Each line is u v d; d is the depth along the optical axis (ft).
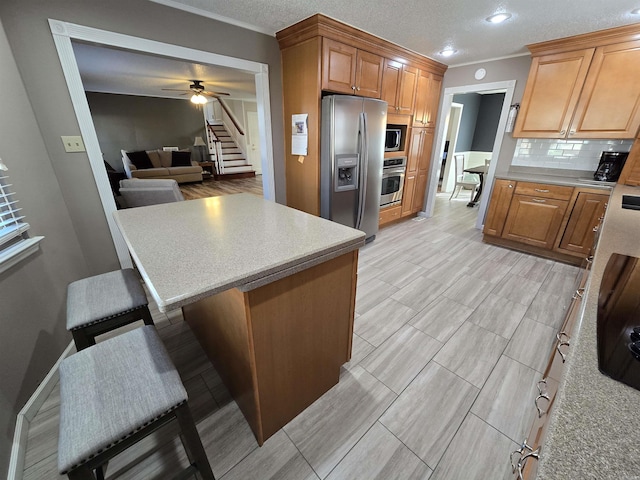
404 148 12.62
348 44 8.70
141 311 4.12
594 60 8.60
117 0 6.24
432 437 4.09
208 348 5.30
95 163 6.72
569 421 1.36
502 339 6.07
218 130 29.35
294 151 9.93
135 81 17.78
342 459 3.81
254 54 8.71
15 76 5.25
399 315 6.88
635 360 1.77
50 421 4.33
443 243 11.63
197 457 2.99
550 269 9.30
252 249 3.43
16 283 4.38
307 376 4.30
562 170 10.62
